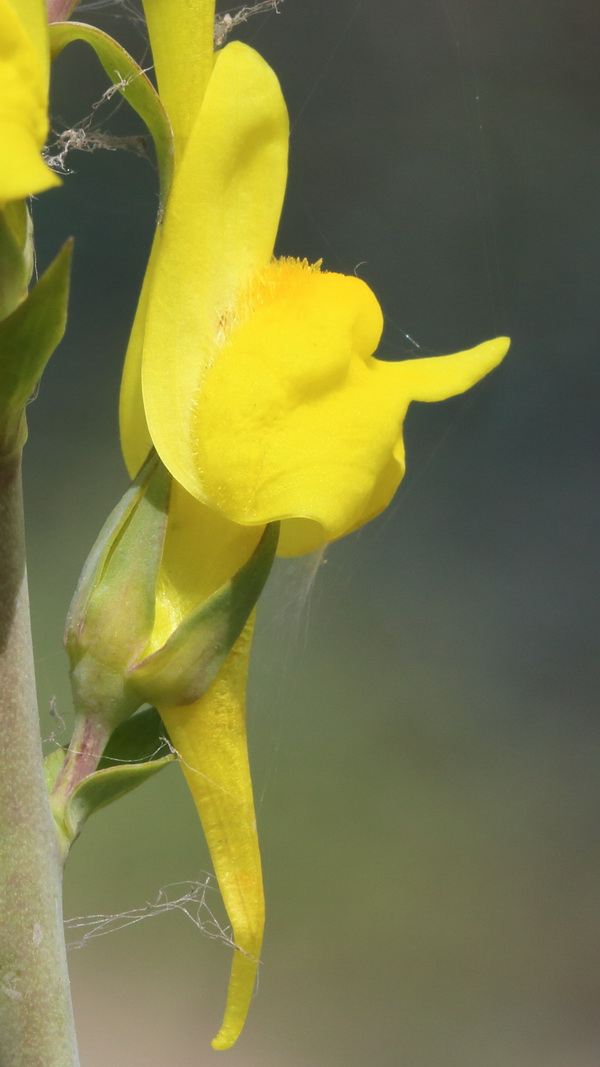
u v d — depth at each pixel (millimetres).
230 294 243
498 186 1041
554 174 1044
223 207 243
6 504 239
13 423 237
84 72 961
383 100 1062
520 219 1031
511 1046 587
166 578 243
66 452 863
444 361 247
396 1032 596
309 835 672
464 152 1052
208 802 243
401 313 992
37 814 240
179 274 242
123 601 242
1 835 239
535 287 1007
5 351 234
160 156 242
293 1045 588
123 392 243
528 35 1090
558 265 1013
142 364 241
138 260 958
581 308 992
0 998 240
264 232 244
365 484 243
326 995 614
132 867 628
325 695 753
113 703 242
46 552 775
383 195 1030
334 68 1065
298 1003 613
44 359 235
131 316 940
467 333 984
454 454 931
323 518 241
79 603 242
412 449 929
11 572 239
